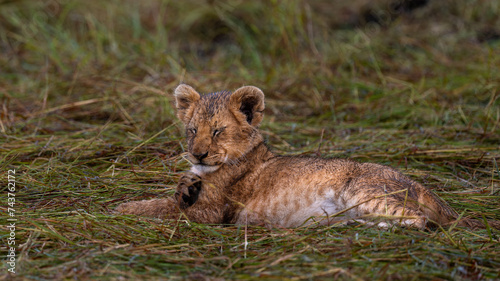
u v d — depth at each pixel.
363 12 22.95
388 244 7.98
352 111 15.59
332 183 9.30
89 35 20.86
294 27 20.06
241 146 9.67
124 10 22.52
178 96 10.29
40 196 10.16
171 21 22.48
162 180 11.08
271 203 9.49
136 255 7.71
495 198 10.29
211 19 22.47
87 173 11.22
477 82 16.67
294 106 16.06
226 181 9.62
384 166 9.69
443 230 8.06
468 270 7.39
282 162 9.78
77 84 16.86
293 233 8.49
